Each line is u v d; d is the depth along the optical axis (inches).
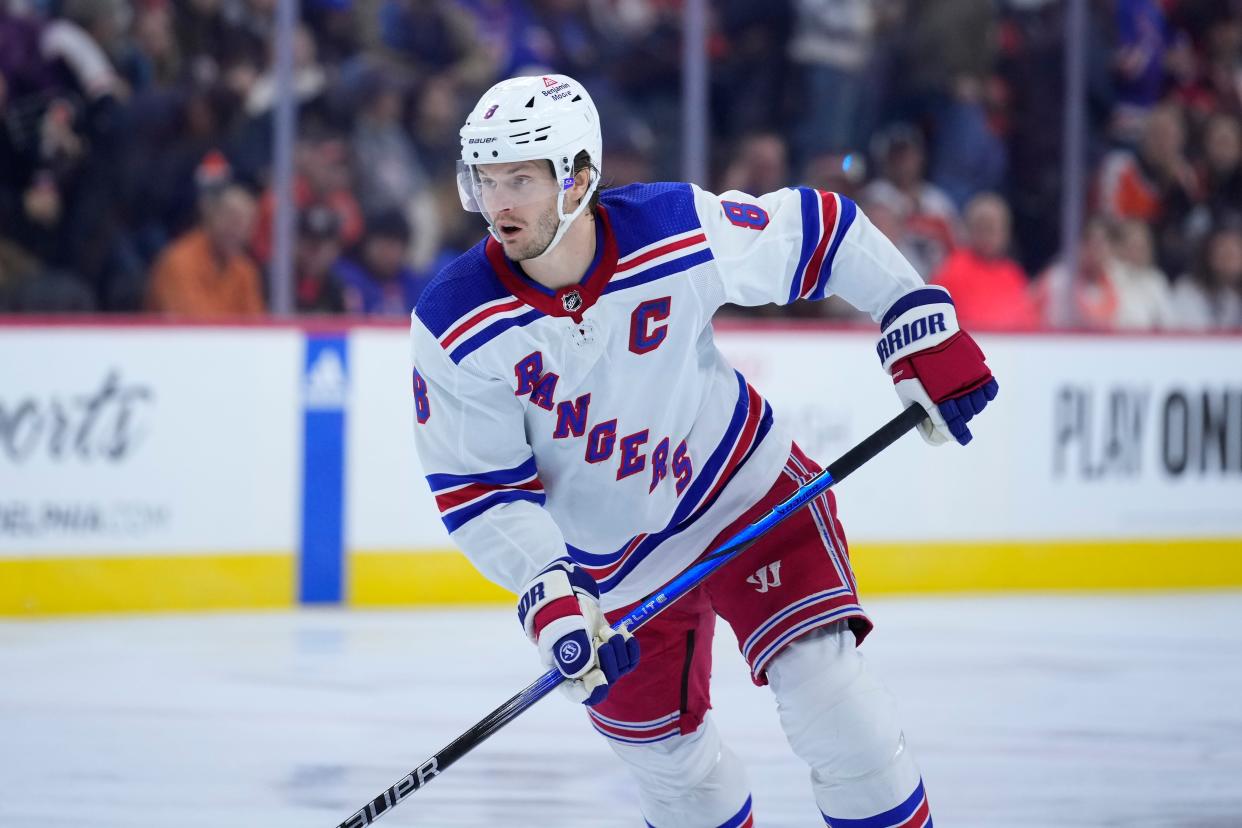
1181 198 1095.6
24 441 819.4
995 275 1057.5
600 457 346.9
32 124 960.3
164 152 973.2
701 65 998.4
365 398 862.5
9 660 716.0
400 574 869.2
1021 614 840.3
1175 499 938.1
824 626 350.0
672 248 333.1
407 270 1017.5
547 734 585.6
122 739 576.7
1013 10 1054.4
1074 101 1047.0
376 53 1012.5
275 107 973.2
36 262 966.4
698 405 355.6
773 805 483.2
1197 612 853.8
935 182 1056.2
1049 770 526.9
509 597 885.2
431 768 341.1
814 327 892.0
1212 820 468.1
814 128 1051.9
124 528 835.4
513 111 315.0
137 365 833.5
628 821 473.4
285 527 856.9
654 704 366.0
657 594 341.7
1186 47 1096.8
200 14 978.7
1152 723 596.7
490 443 342.3
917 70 1053.2
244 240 979.3
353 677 685.3
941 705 625.3
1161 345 934.4
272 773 530.6
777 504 358.3
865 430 900.0
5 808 486.0
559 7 1043.9
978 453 911.7
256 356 848.9
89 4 960.9
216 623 812.6
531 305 328.5
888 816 341.1
